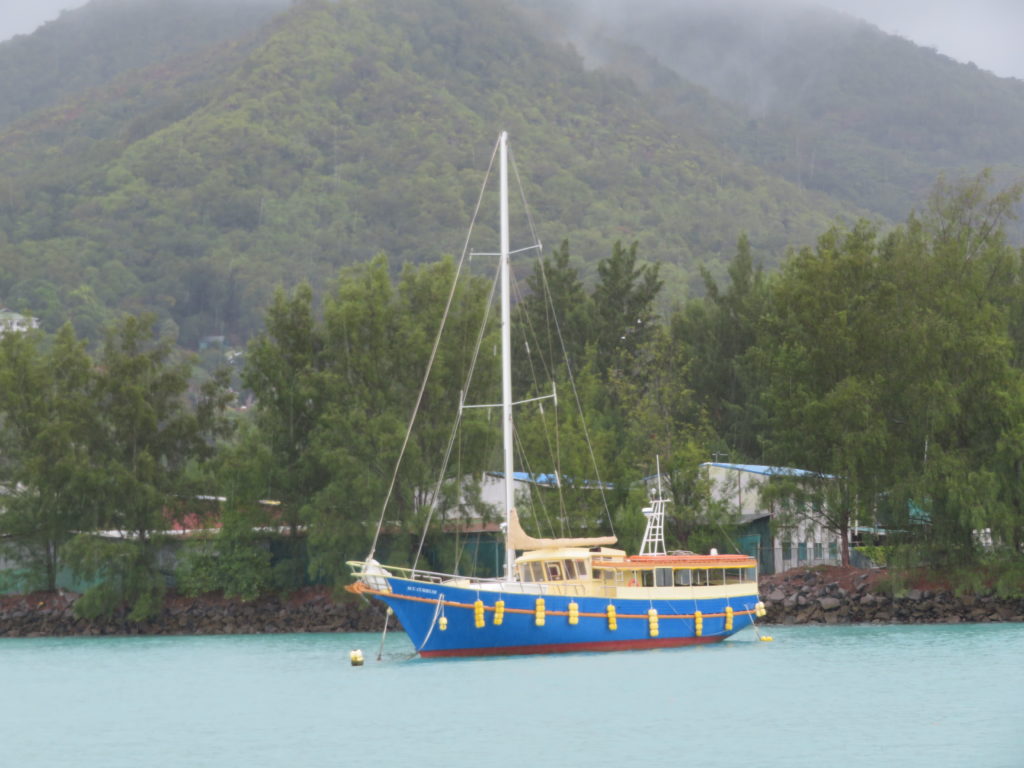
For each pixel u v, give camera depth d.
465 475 154.50
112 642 137.88
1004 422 132.25
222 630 149.50
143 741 66.06
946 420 133.00
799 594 135.00
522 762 58.41
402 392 156.00
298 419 157.38
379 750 61.81
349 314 153.75
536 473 153.88
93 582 156.00
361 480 145.50
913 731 64.06
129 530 154.00
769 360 148.62
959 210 155.25
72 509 153.50
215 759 60.59
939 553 134.38
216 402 163.62
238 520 152.12
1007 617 128.12
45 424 152.12
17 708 79.38
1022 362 154.00
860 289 144.25
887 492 134.75
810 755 58.75
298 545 156.00
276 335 159.75
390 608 93.31
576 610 94.81
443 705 74.62
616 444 171.00
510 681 83.38
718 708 72.00
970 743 60.72
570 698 76.19
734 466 153.50
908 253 143.50
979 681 81.31
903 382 137.50
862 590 134.12
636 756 59.22
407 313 159.25
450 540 152.00
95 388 158.62
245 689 86.06
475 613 91.19
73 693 86.75
